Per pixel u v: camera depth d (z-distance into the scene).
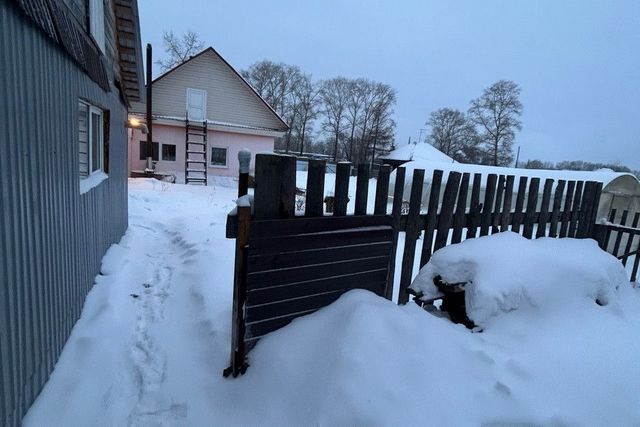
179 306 3.29
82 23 3.21
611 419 1.93
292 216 2.22
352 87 46.78
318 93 47.12
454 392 1.89
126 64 6.41
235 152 16.92
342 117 47.75
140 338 2.78
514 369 2.16
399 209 2.75
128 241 5.40
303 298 2.31
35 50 1.99
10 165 1.67
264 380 2.03
